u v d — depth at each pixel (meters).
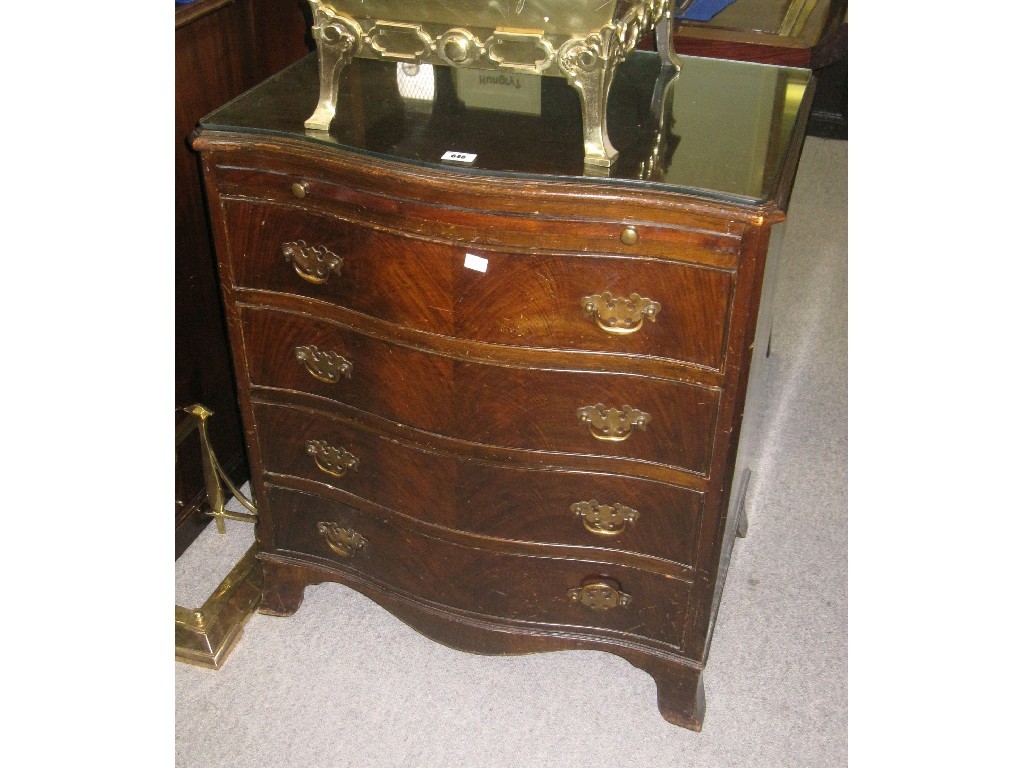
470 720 1.68
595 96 1.21
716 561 1.46
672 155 1.29
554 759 1.61
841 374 2.61
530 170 1.24
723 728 1.66
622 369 1.34
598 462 1.43
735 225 1.18
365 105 1.43
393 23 1.26
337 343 1.47
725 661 1.79
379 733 1.65
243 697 1.71
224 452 2.11
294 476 1.66
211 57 1.74
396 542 1.63
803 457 2.32
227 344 2.03
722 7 2.66
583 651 1.81
